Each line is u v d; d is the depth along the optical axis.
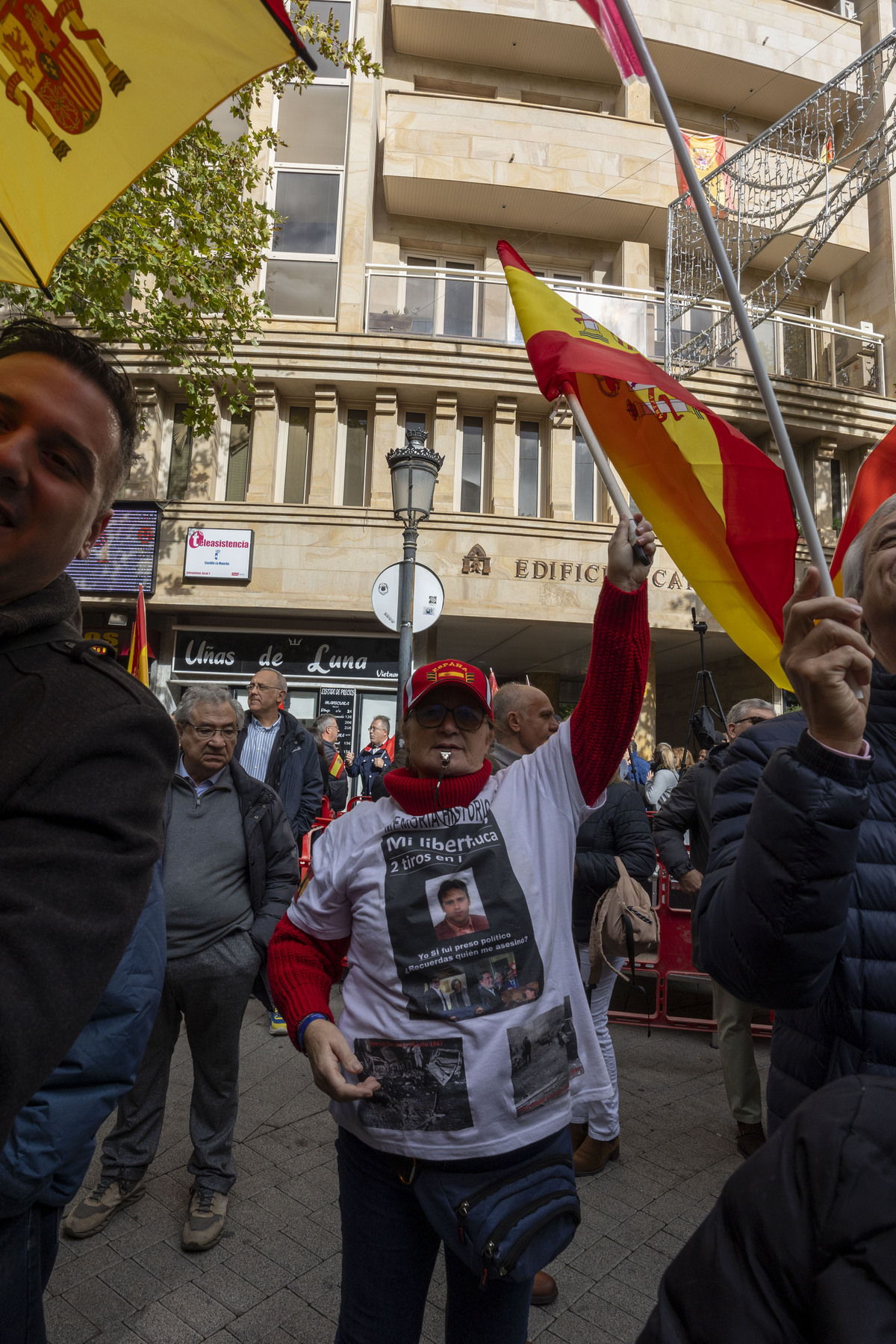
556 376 1.84
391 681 13.59
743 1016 3.87
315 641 13.59
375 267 13.80
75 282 7.54
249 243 9.23
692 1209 3.30
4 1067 0.83
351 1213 1.75
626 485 2.06
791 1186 0.69
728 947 1.38
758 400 14.19
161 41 1.79
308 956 1.91
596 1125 3.60
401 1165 1.64
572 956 1.81
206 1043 3.14
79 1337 2.52
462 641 14.97
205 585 12.99
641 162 15.16
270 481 13.34
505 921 1.71
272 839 3.32
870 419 14.63
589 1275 2.86
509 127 14.92
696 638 14.38
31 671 1.07
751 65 16.31
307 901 1.91
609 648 1.78
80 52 1.86
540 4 15.56
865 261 16.88
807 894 1.25
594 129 15.15
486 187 14.77
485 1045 1.64
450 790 1.81
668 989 5.90
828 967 1.32
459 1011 1.65
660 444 2.04
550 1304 2.70
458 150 14.74
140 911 1.00
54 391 1.23
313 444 13.54
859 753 1.26
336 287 13.88
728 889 1.38
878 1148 0.68
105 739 1.01
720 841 1.57
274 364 13.24
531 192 14.82
